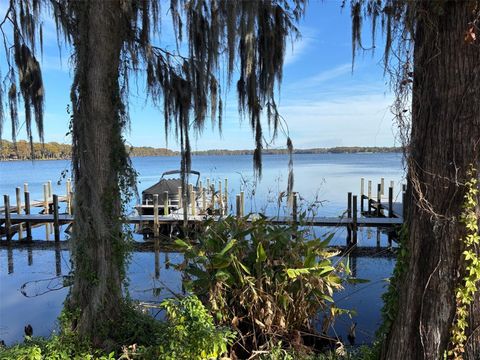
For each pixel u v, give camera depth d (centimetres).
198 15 428
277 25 464
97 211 396
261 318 472
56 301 791
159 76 495
